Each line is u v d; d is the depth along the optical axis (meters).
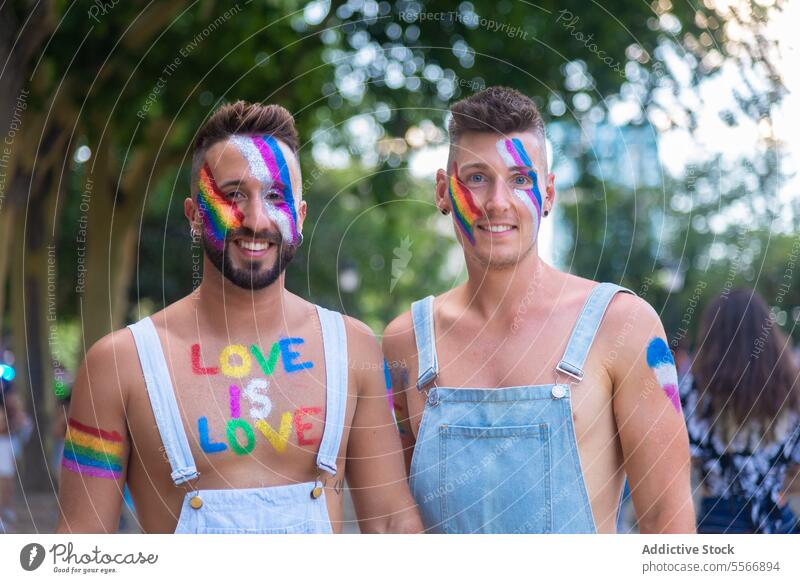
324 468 2.04
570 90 5.61
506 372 2.18
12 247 7.33
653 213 6.06
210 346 2.07
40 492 5.97
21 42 3.86
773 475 3.15
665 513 2.08
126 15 5.37
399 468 2.15
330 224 10.84
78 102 5.52
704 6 3.38
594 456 2.13
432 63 5.86
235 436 2.02
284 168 2.07
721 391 3.19
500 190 2.15
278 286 2.10
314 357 2.10
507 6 5.63
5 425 5.21
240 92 5.96
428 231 10.69
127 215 6.85
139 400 2.01
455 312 2.29
